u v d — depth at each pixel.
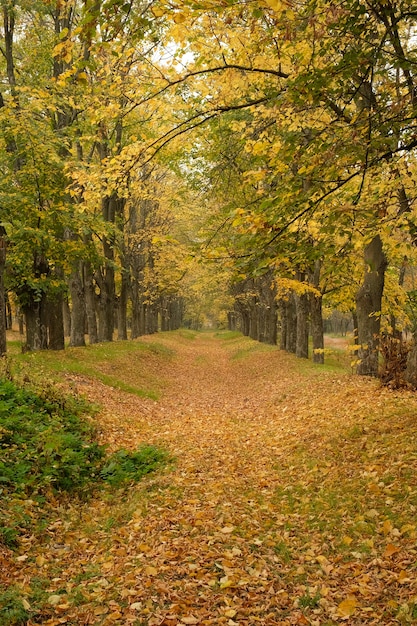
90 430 9.91
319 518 6.23
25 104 15.93
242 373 25.70
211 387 22.38
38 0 15.76
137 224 35.00
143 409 14.78
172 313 73.88
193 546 5.53
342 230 5.80
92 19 4.01
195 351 42.41
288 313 28.08
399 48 6.04
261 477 8.29
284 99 5.90
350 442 8.56
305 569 5.09
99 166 7.11
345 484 6.97
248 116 11.27
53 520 6.32
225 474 8.44
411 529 5.25
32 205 16.25
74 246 17.84
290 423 11.70
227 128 10.23
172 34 5.41
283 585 4.79
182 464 8.99
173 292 43.75
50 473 7.27
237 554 5.35
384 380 12.10
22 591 4.38
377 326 14.42
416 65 5.84
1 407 8.68
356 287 18.81
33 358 16.08
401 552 4.96
